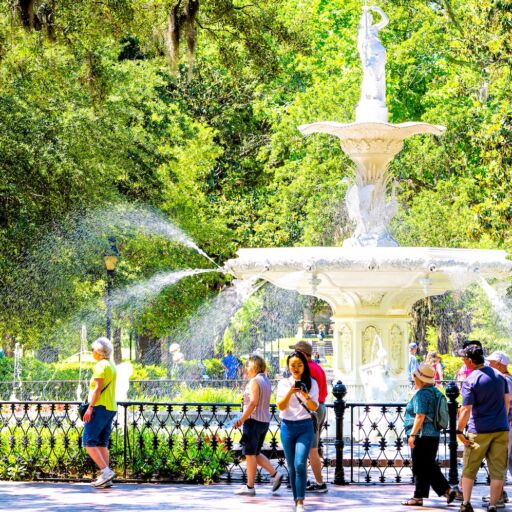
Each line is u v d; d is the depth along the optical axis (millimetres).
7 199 41625
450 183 49344
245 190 69250
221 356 57094
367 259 22750
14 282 43750
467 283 24344
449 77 54406
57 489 19891
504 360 18172
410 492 19484
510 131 39844
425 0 54750
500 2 39625
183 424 30203
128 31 31797
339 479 20328
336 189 52938
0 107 41438
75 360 48375
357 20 57875
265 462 19078
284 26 34938
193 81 68438
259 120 71062
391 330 25234
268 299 60656
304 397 16969
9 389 41219
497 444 16953
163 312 53281
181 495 19062
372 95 25703
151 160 49062
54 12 30859
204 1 32812
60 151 41938
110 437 21484
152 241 51844
